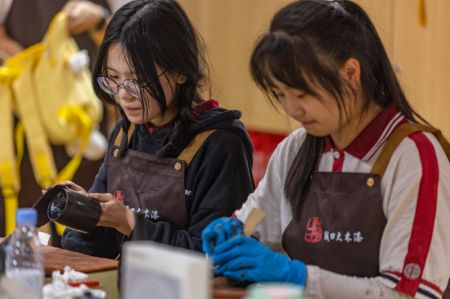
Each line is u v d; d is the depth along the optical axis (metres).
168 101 2.37
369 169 1.93
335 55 1.81
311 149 2.03
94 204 2.19
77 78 4.03
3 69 3.95
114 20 2.33
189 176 2.36
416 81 5.11
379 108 1.96
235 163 2.36
